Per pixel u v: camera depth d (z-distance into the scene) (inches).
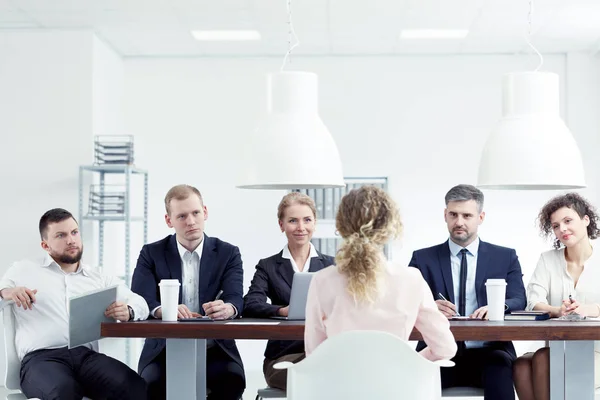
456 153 283.7
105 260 265.6
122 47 276.4
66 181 255.1
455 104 284.4
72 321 108.4
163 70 288.0
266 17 241.1
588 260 142.2
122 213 251.1
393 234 91.4
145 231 267.1
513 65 284.2
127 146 252.8
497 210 281.1
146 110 287.3
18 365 131.1
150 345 132.0
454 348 92.6
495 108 283.7
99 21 246.4
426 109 284.5
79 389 125.6
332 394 83.4
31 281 136.3
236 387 130.0
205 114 287.0
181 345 112.4
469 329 105.3
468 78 284.7
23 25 251.3
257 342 282.5
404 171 283.7
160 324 109.9
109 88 273.0
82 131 254.8
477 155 283.3
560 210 141.0
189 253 139.6
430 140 284.0
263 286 142.4
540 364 119.3
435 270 139.8
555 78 126.1
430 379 83.8
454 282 139.7
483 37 263.0
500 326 105.3
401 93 284.8
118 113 283.0
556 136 123.6
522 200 280.7
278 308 133.6
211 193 285.4
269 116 126.8
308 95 126.4
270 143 124.2
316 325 92.0
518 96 125.8
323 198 282.8
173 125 287.0
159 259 139.0
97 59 260.4
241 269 141.0
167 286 115.4
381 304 89.2
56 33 255.0
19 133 255.6
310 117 126.1
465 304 138.6
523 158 122.7
